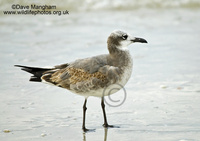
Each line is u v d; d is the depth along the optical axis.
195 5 35.62
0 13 32.34
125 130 14.85
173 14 33.44
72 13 33.38
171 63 22.73
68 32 28.91
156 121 15.52
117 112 16.61
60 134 14.50
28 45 26.12
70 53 24.41
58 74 15.73
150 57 23.91
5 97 18.16
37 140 13.91
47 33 28.70
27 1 32.81
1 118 15.79
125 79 15.36
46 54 24.33
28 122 15.48
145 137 14.16
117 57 15.35
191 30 29.22
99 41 26.70
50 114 16.34
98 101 17.94
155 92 18.67
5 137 14.08
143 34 28.23
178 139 13.86
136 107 17.02
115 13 33.75
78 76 15.30
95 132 14.76
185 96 18.03
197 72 21.25
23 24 30.84
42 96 18.44
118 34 15.51
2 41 26.72
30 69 16.20
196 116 15.82
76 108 17.08
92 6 34.81
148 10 34.62
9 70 21.83
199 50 24.97
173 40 27.02
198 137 13.98
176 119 15.60
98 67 15.12
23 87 19.58
